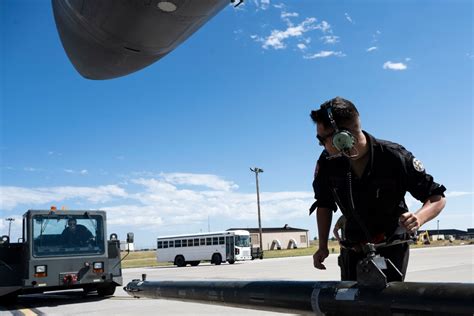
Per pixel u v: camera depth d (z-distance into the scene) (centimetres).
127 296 1080
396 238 241
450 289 173
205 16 530
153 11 503
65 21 596
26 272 913
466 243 6562
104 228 1023
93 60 639
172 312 788
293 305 229
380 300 190
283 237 7106
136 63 622
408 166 237
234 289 269
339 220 273
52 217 960
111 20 526
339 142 219
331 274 1523
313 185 272
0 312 866
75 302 986
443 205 234
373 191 241
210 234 3266
